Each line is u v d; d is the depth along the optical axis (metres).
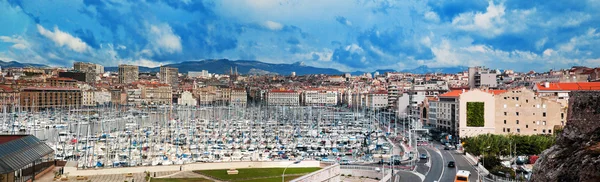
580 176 46.62
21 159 99.81
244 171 119.25
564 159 50.69
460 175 98.56
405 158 155.38
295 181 78.25
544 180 51.78
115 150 172.25
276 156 169.25
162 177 112.06
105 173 115.56
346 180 118.12
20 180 98.81
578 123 51.88
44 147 116.31
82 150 170.25
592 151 47.22
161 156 165.38
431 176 120.06
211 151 178.12
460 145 179.38
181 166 122.00
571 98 53.69
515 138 158.12
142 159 157.62
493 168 125.25
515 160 135.38
